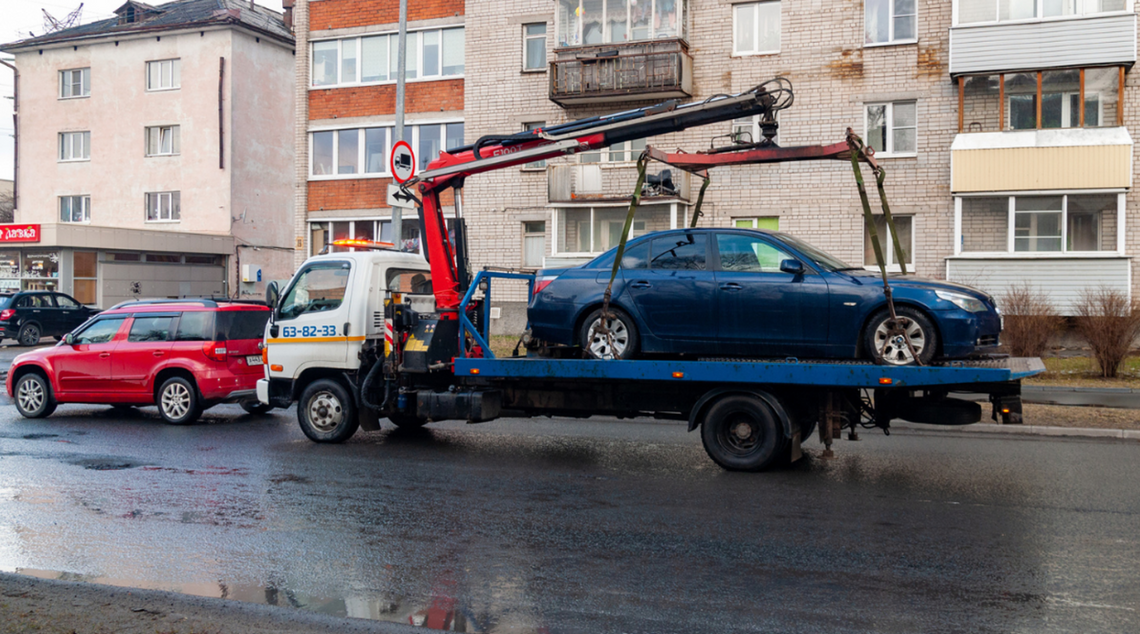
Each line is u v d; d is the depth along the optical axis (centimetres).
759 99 889
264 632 430
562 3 2478
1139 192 2036
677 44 2362
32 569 547
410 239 2845
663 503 718
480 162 1002
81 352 1269
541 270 972
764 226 2348
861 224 2262
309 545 599
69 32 4141
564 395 934
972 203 2150
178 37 3875
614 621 453
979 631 437
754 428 845
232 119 3825
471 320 1021
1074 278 2023
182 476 839
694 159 915
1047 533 620
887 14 2248
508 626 446
